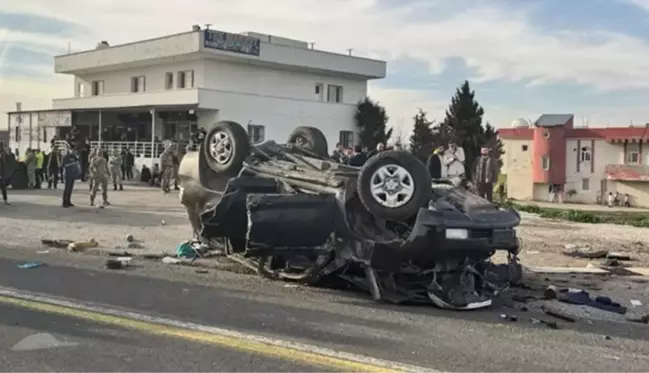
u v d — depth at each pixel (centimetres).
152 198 2248
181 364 505
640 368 527
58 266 913
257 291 780
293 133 1060
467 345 577
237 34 4378
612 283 919
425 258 724
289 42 5047
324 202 757
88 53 4994
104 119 4897
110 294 739
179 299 724
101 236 1248
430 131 5888
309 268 800
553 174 4300
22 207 1827
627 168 4106
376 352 547
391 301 733
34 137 5131
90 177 1916
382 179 730
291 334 595
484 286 785
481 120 5794
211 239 934
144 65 4803
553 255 1165
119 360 512
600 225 1730
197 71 4453
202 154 936
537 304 764
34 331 586
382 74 5216
